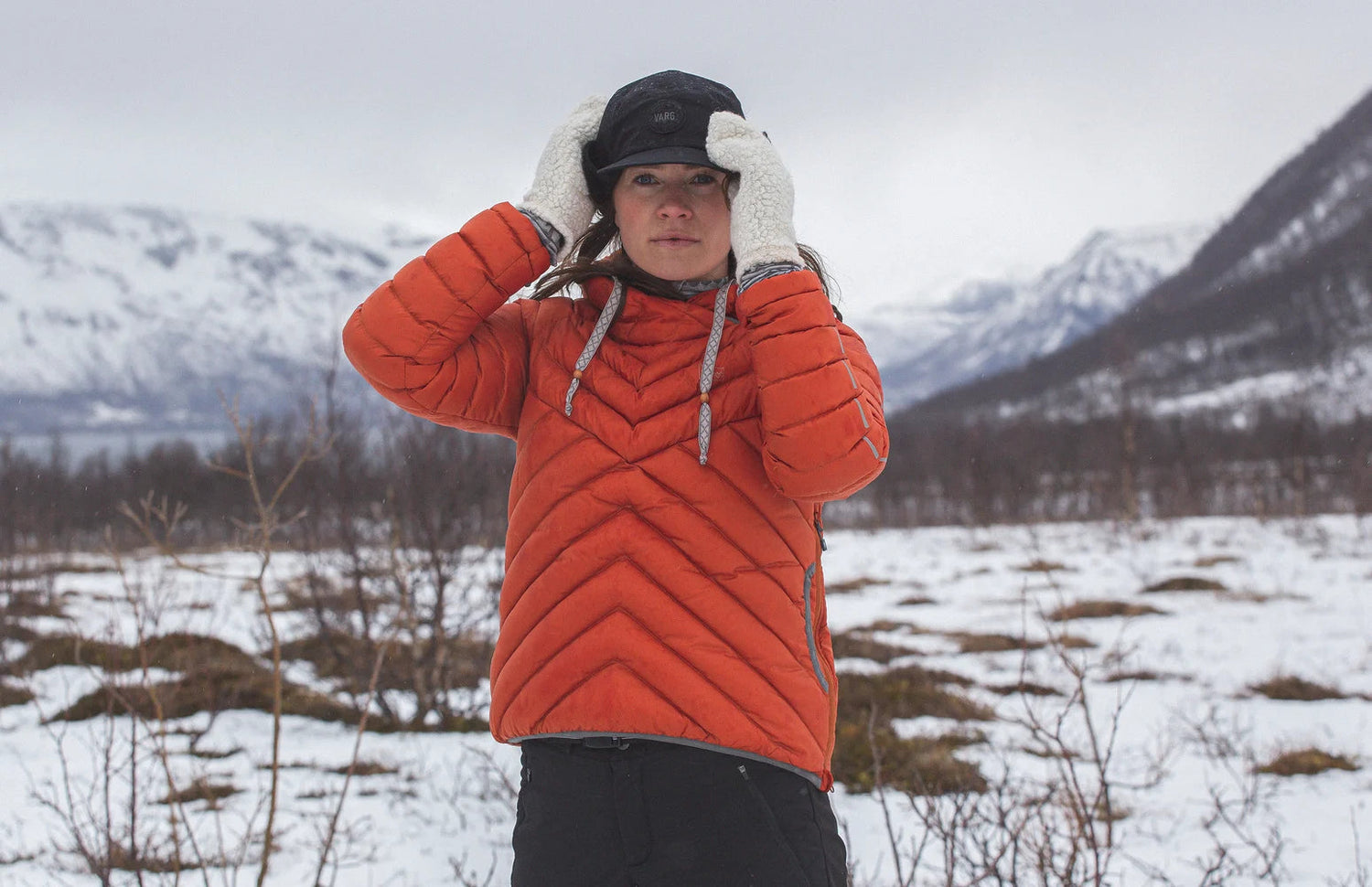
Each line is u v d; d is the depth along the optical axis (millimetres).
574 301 1619
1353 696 7855
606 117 1528
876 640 10883
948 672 8625
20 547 15828
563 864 1348
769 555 1406
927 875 3920
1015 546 21859
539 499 1450
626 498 1391
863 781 5449
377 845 4551
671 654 1336
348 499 7496
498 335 1598
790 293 1362
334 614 8023
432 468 7438
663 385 1431
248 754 6254
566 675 1356
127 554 19234
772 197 1416
